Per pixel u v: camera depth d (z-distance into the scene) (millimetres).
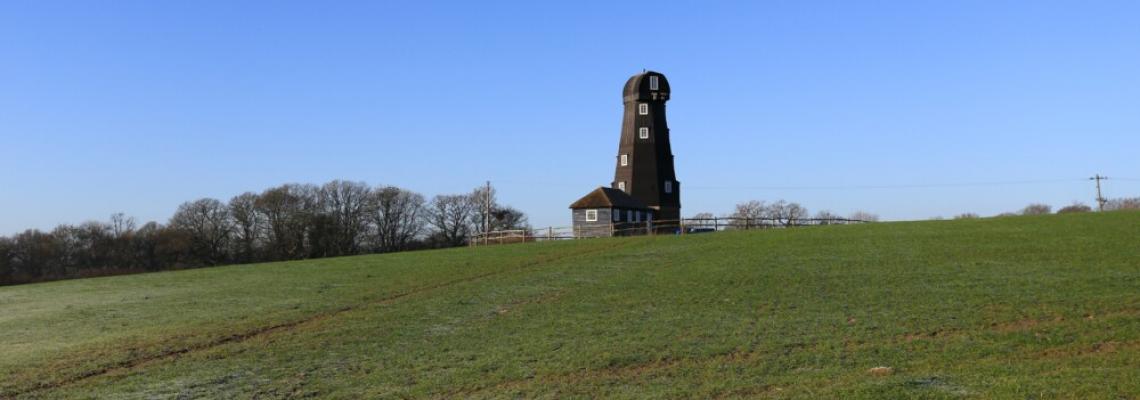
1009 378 18453
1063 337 22516
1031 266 34781
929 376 19219
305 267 55219
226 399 21250
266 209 132250
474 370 22922
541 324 29031
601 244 55844
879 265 37562
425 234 152875
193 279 51750
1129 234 41406
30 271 114188
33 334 32969
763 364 21766
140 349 27984
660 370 21828
